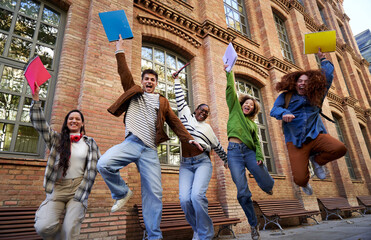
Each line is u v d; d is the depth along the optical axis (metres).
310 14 15.76
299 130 2.27
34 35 4.73
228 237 5.10
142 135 2.25
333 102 12.55
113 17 2.58
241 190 3.02
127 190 2.23
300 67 11.09
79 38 5.01
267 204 6.45
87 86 4.48
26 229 3.17
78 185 2.33
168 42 6.81
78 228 2.20
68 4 5.18
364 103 15.52
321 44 2.59
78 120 2.54
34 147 4.08
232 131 3.22
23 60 4.46
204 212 2.48
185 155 2.90
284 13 12.60
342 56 16.83
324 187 9.43
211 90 6.92
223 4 9.04
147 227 2.12
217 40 7.81
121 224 3.93
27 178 3.60
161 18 6.82
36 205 3.56
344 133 12.95
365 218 7.99
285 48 11.91
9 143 3.88
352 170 12.34
